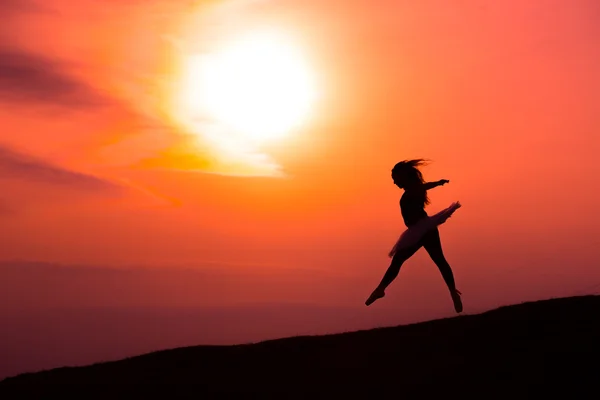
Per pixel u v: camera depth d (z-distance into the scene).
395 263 12.19
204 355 16.73
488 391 12.41
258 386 14.30
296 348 16.28
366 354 15.05
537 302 16.20
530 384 12.36
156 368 16.20
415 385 13.11
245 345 17.22
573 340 13.60
